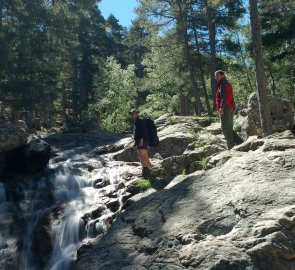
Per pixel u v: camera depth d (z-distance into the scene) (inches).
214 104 1175.0
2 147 542.6
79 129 1186.0
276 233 226.7
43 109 1288.1
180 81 1438.2
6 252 408.5
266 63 1354.6
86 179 531.5
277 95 1501.0
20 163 569.0
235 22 1337.4
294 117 501.4
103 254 281.7
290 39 1051.3
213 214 264.4
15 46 1240.8
